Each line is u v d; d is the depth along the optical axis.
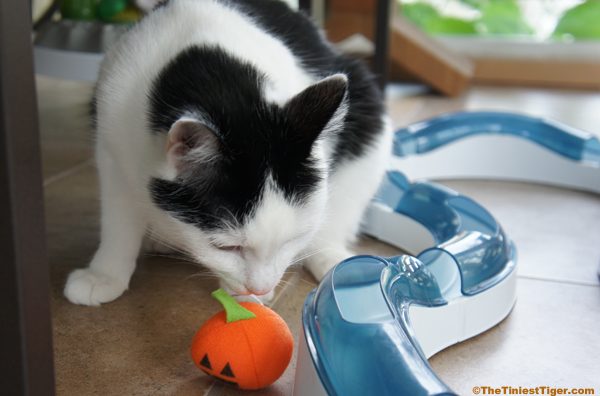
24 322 0.82
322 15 3.11
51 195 1.97
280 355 1.08
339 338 0.99
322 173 1.25
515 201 2.13
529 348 1.28
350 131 1.61
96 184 2.08
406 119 3.07
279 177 1.15
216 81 1.19
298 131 1.16
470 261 1.33
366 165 1.67
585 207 2.10
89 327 1.28
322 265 1.55
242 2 1.58
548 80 4.19
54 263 1.55
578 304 1.46
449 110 3.32
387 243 1.80
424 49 3.49
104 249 1.41
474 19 4.43
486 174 2.36
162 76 1.23
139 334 1.27
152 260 1.60
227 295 1.10
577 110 3.44
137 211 1.37
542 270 1.62
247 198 1.13
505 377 1.19
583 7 4.25
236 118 1.13
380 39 2.72
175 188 1.15
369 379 0.92
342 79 1.14
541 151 2.29
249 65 1.27
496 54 4.27
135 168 1.25
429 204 1.71
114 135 1.29
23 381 0.84
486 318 1.32
